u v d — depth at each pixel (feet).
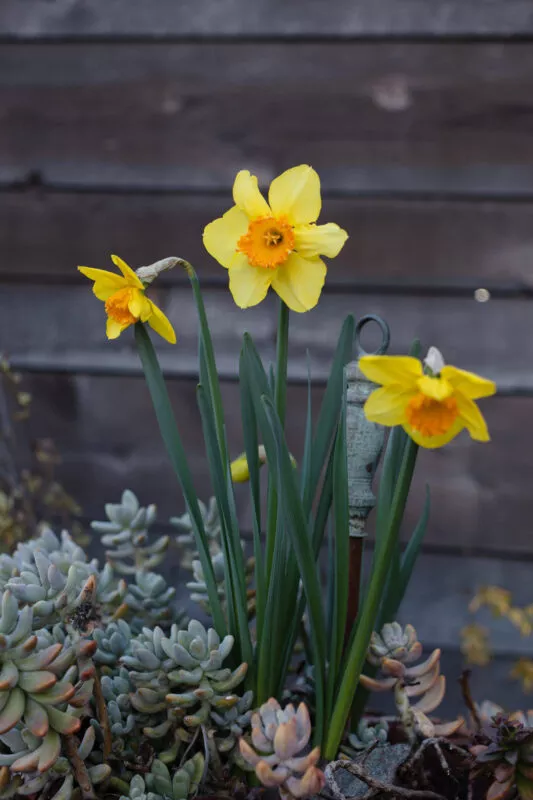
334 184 4.96
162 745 2.80
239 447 5.15
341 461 2.63
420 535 2.93
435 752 2.70
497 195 4.87
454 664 5.10
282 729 2.37
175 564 5.09
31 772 2.44
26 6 5.05
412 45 4.86
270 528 2.71
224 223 2.56
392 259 4.99
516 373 4.92
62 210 5.16
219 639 2.75
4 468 5.21
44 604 2.61
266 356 5.04
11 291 5.24
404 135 4.91
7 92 5.12
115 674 2.85
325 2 4.85
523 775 2.56
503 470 5.01
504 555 5.07
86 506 5.28
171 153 5.06
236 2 4.91
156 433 5.22
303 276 2.49
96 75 5.07
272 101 4.97
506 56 4.80
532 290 4.88
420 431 2.26
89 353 5.20
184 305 5.12
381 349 2.74
